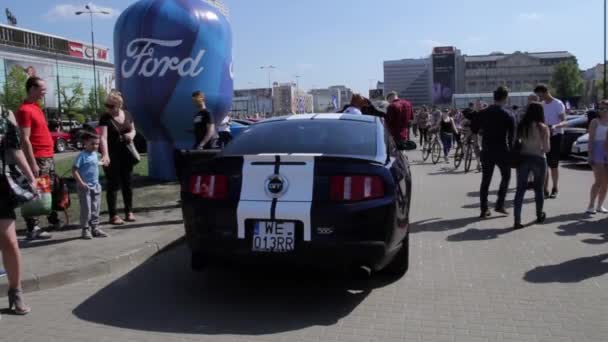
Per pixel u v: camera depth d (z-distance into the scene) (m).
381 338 3.80
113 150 7.06
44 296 4.77
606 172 7.90
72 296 4.76
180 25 10.34
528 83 150.62
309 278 5.18
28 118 6.11
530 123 7.25
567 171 14.12
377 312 4.31
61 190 6.79
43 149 6.34
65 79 92.88
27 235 6.31
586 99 112.00
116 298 4.70
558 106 9.44
